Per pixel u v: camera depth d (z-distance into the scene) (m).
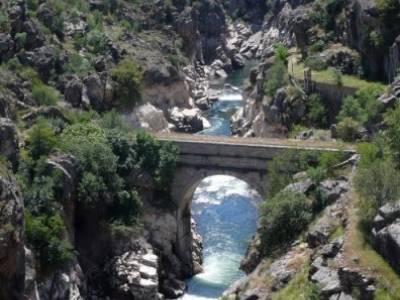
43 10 166.62
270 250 101.75
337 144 118.31
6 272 92.00
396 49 135.50
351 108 130.38
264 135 152.25
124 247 120.56
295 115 144.38
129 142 127.69
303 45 166.75
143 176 126.12
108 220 122.94
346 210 95.88
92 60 162.62
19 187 103.81
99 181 121.81
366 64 146.25
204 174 124.44
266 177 120.38
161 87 179.12
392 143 99.12
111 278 116.88
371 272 80.56
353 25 152.00
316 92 144.38
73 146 122.50
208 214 146.88
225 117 196.25
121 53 176.00
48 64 151.75
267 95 153.50
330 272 84.00
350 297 80.12
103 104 156.62
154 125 168.00
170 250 125.56
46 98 141.12
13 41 150.75
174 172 125.81
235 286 100.12
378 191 89.25
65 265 110.62
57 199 115.44
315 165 114.50
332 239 91.75
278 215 102.56
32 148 119.56
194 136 128.12
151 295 114.12
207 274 125.44
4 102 119.19
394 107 116.06
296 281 90.88
